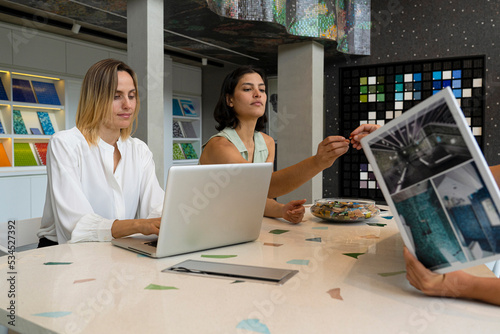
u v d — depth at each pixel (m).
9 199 4.46
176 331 0.67
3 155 4.59
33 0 3.00
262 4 3.23
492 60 4.45
